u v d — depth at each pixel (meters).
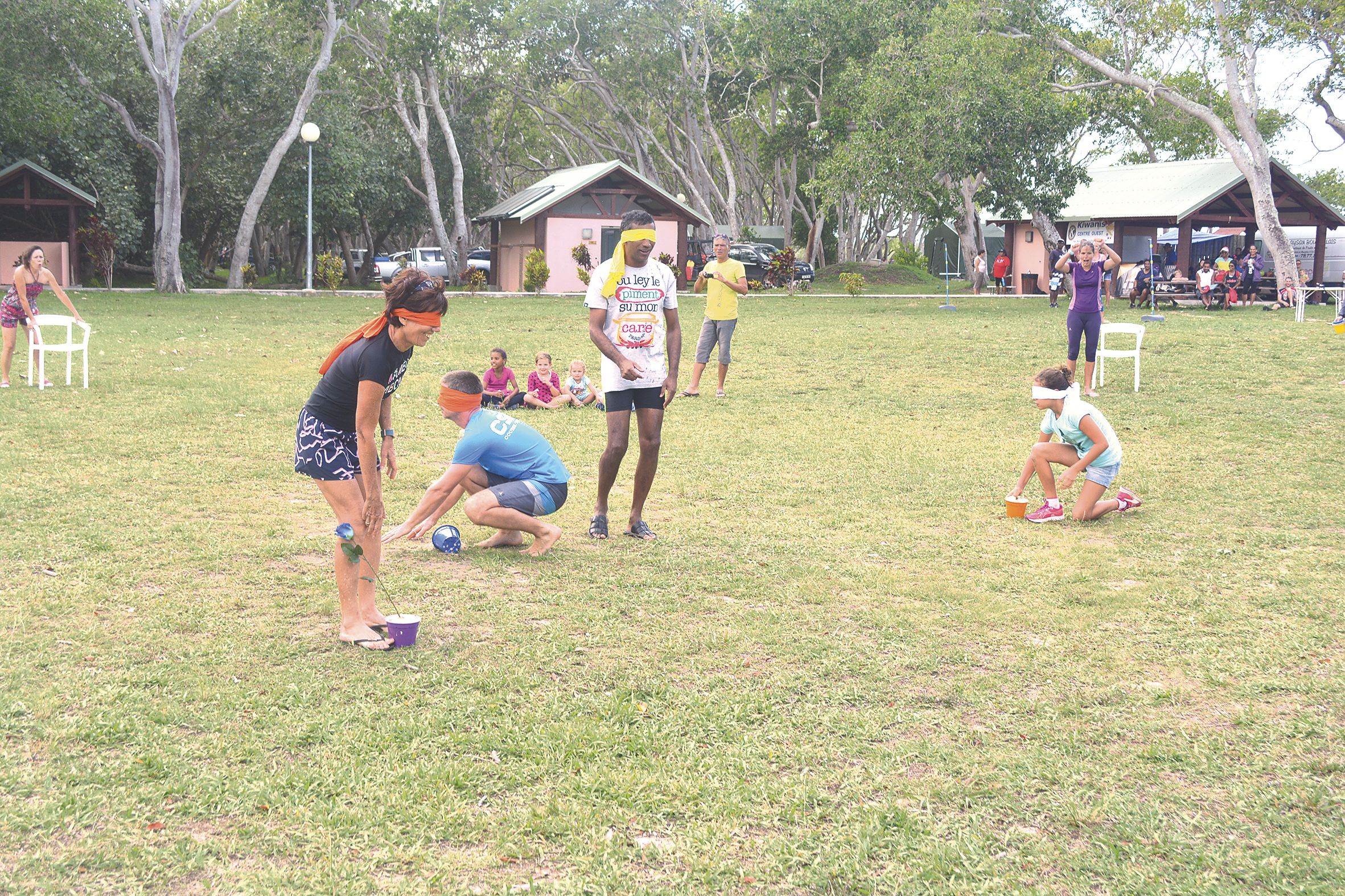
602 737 3.73
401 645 4.56
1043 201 33.22
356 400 4.52
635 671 4.39
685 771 3.53
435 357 15.54
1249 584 5.63
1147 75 35.84
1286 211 37.53
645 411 6.46
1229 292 28.86
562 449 9.33
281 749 3.60
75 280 34.28
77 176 34.81
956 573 5.83
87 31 30.73
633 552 6.20
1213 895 2.88
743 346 17.91
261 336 18.73
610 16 48.16
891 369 15.09
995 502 7.58
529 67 48.66
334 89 38.12
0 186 33.78
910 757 3.67
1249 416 11.08
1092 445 7.00
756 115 49.09
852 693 4.20
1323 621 5.05
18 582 5.25
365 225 48.03
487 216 42.03
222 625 4.78
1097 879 2.97
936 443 9.76
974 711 4.07
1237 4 30.81
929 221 48.47
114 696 3.96
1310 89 30.30
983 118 31.86
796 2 41.69
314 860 2.98
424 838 3.10
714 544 6.40
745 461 8.88
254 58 37.62
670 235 39.69
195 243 42.28
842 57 42.03
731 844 3.11
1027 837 3.18
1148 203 35.66
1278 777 3.54
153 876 2.87
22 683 4.04
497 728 3.80
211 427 9.79
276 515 6.77
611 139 57.62
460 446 6.22
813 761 3.63
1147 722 3.95
